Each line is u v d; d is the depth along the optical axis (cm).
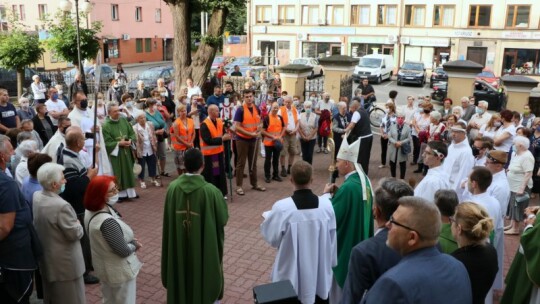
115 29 4106
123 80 2136
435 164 495
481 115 1030
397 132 993
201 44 1583
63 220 410
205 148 829
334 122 1071
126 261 403
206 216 425
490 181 456
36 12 3988
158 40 4616
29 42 2003
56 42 1831
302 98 1625
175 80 1608
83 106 784
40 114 898
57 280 420
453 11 3572
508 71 3497
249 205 848
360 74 3164
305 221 405
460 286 227
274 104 964
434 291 217
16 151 650
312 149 1041
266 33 4209
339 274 436
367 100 1560
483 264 310
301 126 1034
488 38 3494
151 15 4475
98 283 547
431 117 1014
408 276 217
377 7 3778
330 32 3972
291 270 409
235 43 4569
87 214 399
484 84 2028
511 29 3416
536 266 372
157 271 586
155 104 1005
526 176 716
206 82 1619
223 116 1139
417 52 3753
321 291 421
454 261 235
